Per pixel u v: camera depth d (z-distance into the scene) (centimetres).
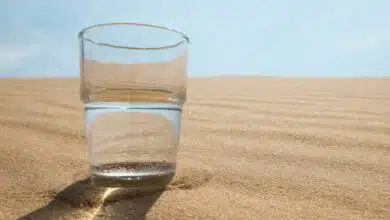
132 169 29
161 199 33
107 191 34
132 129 30
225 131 58
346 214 31
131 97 30
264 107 77
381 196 35
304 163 44
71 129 56
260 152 47
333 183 38
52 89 102
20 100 79
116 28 30
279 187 37
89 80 30
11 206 32
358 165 43
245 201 33
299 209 32
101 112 30
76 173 39
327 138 53
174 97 32
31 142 49
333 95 95
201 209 32
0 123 58
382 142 51
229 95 95
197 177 39
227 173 40
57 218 30
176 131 32
